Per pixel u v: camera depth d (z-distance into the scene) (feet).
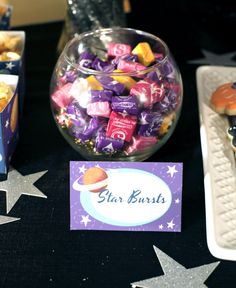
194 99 2.01
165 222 1.47
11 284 1.33
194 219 1.52
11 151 1.69
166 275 1.36
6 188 1.62
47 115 1.94
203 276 1.35
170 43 2.42
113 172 1.43
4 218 1.52
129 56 1.67
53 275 1.36
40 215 1.53
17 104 1.72
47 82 2.11
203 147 1.69
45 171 1.69
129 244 1.44
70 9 2.06
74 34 2.09
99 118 1.52
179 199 1.45
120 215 1.46
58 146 1.79
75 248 1.43
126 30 1.77
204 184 1.58
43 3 2.65
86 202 1.45
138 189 1.44
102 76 1.53
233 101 1.81
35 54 2.27
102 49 1.78
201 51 2.37
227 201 1.50
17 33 1.98
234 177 1.58
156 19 2.60
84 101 1.52
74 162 1.42
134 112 1.52
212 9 2.70
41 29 2.46
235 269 1.37
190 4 2.73
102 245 1.44
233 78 2.03
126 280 1.34
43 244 1.44
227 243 1.39
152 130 1.56
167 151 1.76
